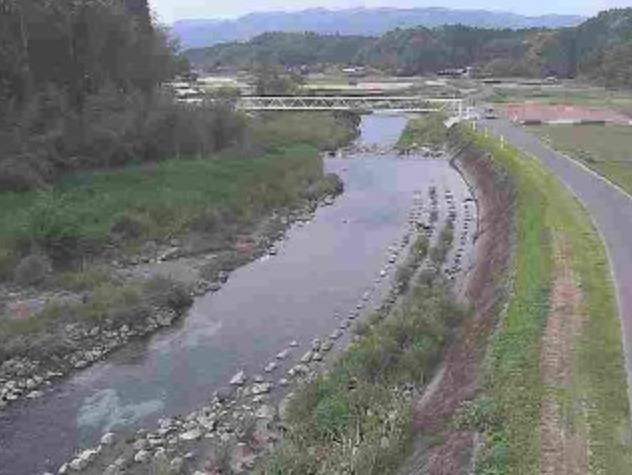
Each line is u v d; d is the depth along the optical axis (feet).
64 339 92.07
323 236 146.00
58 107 175.83
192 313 104.99
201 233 141.59
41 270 113.91
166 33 247.29
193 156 192.24
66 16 185.37
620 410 54.75
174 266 124.26
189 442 69.41
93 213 136.67
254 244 138.51
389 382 73.51
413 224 151.64
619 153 188.44
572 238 101.96
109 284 111.75
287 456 60.08
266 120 266.57
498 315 78.59
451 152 239.50
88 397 79.92
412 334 83.25
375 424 62.39
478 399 58.59
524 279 86.22
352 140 277.23
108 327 97.45
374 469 56.65
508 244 108.99
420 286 106.42
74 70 188.65
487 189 169.37
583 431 51.98
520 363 63.41
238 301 109.50
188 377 84.28
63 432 72.49
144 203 145.38
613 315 73.26
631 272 87.04
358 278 118.52
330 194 184.65
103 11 193.88
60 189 150.82
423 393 71.10
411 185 195.21
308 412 70.28
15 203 137.90
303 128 260.83
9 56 169.48
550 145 202.39
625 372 60.75
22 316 99.40
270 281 118.32
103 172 167.32
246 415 73.77
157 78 216.95
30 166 152.46
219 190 160.97
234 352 90.94
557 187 138.21
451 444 54.80
